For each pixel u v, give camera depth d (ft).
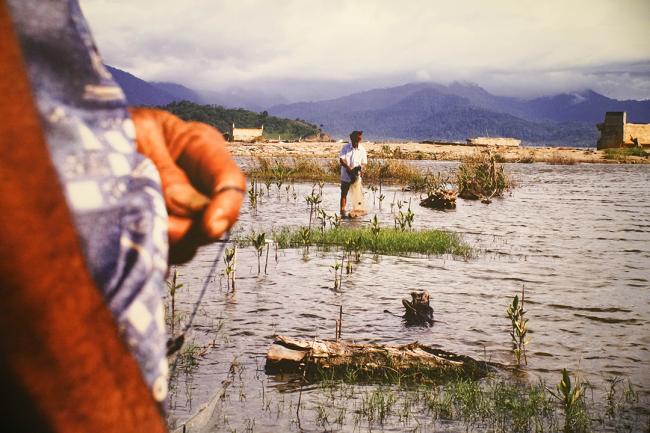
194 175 2.35
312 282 28.27
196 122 2.50
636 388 17.10
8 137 1.80
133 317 1.96
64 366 1.82
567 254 37.37
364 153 54.70
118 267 1.95
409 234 40.19
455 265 33.37
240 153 163.63
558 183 100.42
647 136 220.02
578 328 22.41
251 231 43.47
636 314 24.31
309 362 17.79
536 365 18.76
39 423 1.81
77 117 1.96
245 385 16.25
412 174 98.02
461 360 18.38
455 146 222.69
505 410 15.51
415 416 15.03
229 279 28.22
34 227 1.79
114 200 1.99
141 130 2.37
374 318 22.89
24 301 1.77
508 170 135.74
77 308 1.84
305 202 64.28
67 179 1.89
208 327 20.97
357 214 53.83
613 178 114.62
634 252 38.45
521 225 50.14
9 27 1.88
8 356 1.78
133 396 1.95
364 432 13.94
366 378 17.58
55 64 1.95
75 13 2.05
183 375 16.44
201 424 13.24
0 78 1.83
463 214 57.11
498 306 25.07
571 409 14.76
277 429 13.73
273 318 22.36
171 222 2.23
